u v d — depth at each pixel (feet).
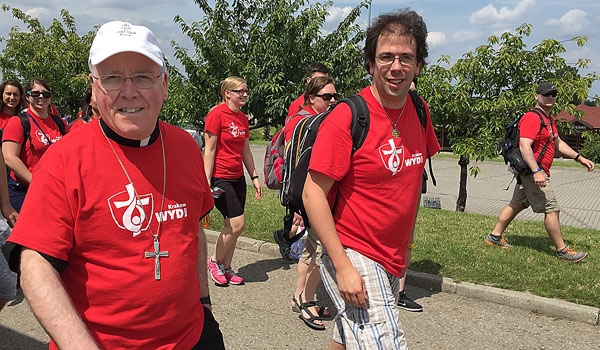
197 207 6.14
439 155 86.69
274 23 31.83
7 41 50.80
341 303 8.10
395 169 7.79
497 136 28.22
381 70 7.62
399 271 8.26
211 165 15.87
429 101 27.78
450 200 43.06
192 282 6.03
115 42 5.15
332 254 7.64
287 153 10.85
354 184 7.82
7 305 14.42
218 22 32.68
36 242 4.99
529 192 18.66
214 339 6.58
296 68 32.63
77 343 4.76
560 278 16.19
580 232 23.79
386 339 7.57
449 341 12.82
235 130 16.05
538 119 18.33
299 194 8.43
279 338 12.91
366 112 7.71
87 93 15.75
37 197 5.09
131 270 5.43
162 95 5.60
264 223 23.35
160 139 5.81
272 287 16.46
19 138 14.89
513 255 18.80
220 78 32.76
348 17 32.94
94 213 5.27
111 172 5.40
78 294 5.41
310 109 14.07
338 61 32.55
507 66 27.20
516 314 14.46
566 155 18.92
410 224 8.25
